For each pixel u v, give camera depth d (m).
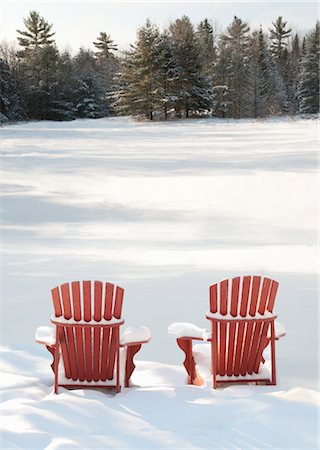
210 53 73.62
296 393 3.87
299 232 10.50
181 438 3.23
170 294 6.50
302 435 3.27
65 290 4.14
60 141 35.28
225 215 12.42
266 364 4.54
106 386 4.25
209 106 60.75
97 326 4.11
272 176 18.17
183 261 8.21
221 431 3.35
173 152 27.52
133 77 58.53
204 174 19.30
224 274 7.46
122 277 7.34
